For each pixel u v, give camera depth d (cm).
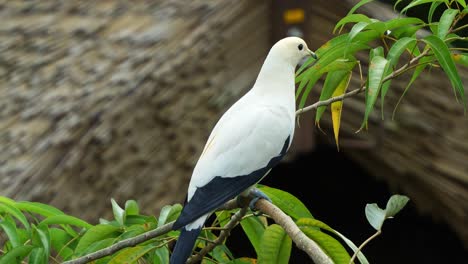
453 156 973
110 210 915
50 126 925
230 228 494
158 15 1077
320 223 434
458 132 974
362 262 415
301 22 968
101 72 991
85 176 902
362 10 986
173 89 961
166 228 474
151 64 971
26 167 882
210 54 980
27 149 905
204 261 529
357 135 989
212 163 524
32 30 1144
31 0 1232
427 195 1006
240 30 984
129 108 934
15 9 1217
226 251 523
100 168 912
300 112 538
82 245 510
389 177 1016
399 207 427
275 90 559
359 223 1304
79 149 903
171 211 513
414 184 1004
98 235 509
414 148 979
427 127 970
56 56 1060
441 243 1253
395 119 973
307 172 1277
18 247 485
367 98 459
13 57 1090
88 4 1181
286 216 440
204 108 970
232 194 514
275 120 542
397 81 965
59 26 1138
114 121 927
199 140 965
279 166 1273
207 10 1023
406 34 510
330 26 972
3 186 864
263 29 981
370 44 945
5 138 930
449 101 979
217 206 506
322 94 546
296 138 976
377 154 993
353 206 1297
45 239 495
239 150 528
